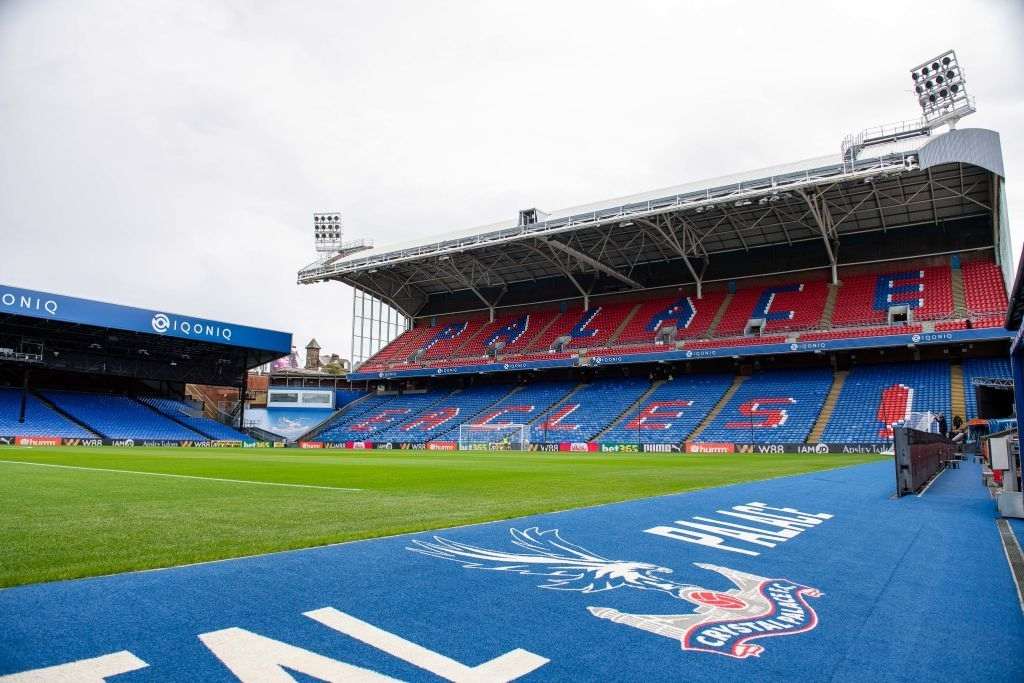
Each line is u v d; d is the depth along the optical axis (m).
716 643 4.22
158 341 60.22
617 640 4.23
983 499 12.56
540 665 3.78
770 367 52.44
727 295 55.75
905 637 4.41
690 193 42.28
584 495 12.70
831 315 47.78
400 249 56.31
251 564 5.98
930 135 38.06
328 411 70.38
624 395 54.31
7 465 23.25
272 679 3.50
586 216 45.94
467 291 71.50
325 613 4.61
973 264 46.78
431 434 57.03
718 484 15.40
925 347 46.62
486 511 10.03
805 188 39.91
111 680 3.42
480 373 61.94
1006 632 4.54
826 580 5.88
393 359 68.31
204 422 64.44
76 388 62.66
